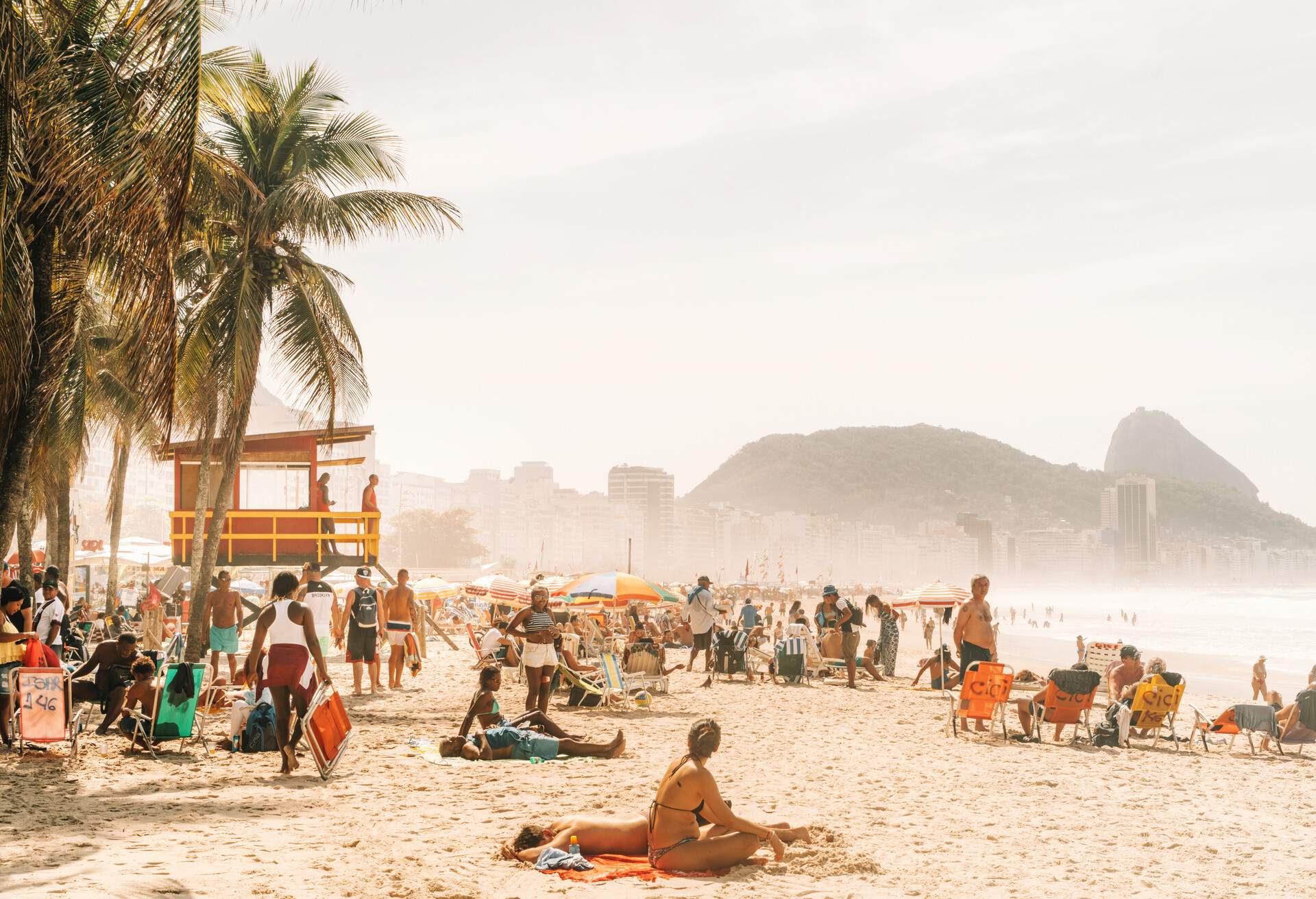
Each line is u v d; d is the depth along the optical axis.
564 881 5.91
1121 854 7.08
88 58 8.69
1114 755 11.80
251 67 16.91
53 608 11.91
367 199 17.02
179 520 22.47
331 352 18.48
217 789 8.19
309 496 23.48
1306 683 34.25
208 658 20.75
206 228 16.92
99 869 5.45
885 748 11.84
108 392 23.88
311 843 6.45
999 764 10.85
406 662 21.81
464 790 8.54
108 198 8.30
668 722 13.73
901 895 5.88
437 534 178.12
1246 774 10.85
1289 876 6.65
